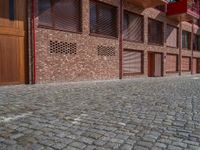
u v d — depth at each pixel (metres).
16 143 4.00
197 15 24.36
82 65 14.56
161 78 20.27
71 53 13.87
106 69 16.38
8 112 6.01
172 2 23.00
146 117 5.81
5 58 11.02
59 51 13.20
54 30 12.89
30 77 11.97
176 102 7.87
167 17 23.47
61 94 9.02
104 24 16.41
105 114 6.03
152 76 22.27
